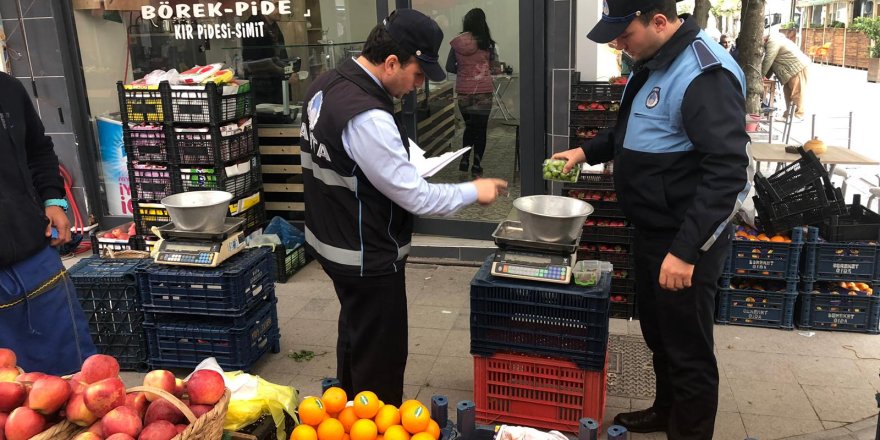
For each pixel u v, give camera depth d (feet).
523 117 17.70
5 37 19.20
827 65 73.05
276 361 13.43
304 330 14.82
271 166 19.48
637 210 9.06
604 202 14.88
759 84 23.75
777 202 13.82
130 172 17.57
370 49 7.78
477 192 8.14
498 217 18.92
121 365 13.14
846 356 13.05
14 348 9.22
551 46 16.70
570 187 15.06
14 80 9.40
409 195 7.74
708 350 9.09
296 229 18.71
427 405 11.62
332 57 18.92
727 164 7.81
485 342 10.46
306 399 6.77
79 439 5.10
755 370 12.58
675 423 9.53
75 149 19.92
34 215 9.25
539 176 18.03
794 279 13.93
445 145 19.02
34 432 5.14
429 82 18.60
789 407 11.32
